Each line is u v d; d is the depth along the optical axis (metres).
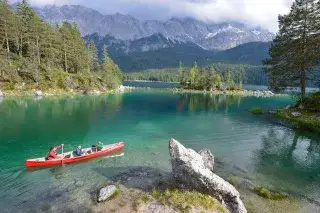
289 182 20.36
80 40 122.62
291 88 54.69
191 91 148.62
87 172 21.44
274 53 53.16
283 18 51.62
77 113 52.69
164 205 15.22
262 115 55.34
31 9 97.12
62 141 31.73
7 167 22.66
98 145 26.45
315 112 44.19
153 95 112.88
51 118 46.06
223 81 166.25
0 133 34.47
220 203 15.59
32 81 85.19
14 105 59.12
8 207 15.78
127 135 35.22
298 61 46.97
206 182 15.87
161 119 48.97
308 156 27.25
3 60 80.38
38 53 93.00
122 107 65.38
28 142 30.83
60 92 88.38
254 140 33.62
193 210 14.50
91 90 101.88
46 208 15.65
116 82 125.06
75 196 17.09
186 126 42.50
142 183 18.77
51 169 22.17
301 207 16.42
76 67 112.12
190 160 17.05
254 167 23.56
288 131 39.00
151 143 31.16
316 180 20.92
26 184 19.11
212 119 49.94
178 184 17.75
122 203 15.94
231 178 20.56
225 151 28.64
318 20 46.44
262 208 16.06
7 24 85.12
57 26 117.12
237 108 69.44
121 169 22.09
